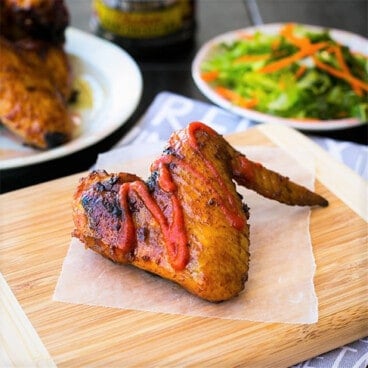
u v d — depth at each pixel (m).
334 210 0.55
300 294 0.49
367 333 0.48
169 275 0.47
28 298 0.49
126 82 0.69
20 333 0.47
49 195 0.56
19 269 0.50
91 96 0.69
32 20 0.69
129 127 0.68
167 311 0.48
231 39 0.77
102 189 0.49
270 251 0.51
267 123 0.64
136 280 0.49
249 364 0.46
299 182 0.57
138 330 0.47
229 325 0.47
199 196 0.48
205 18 0.86
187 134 0.50
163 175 0.48
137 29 0.78
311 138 0.65
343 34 0.78
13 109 0.63
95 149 0.65
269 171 0.52
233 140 0.61
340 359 0.48
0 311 0.48
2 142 0.65
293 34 0.75
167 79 0.75
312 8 0.90
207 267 0.47
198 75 0.71
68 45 0.73
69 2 0.88
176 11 0.78
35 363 0.45
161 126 0.66
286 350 0.46
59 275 0.50
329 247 0.52
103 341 0.46
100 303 0.48
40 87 0.65
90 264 0.50
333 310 0.48
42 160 0.60
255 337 0.46
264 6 0.89
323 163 0.59
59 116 0.64
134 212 0.48
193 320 0.47
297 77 0.71
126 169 0.58
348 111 0.69
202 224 0.47
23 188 0.59
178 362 0.45
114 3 0.77
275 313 0.47
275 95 0.70
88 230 0.49
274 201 0.55
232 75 0.72
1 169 0.61
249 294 0.48
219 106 0.71
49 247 0.52
